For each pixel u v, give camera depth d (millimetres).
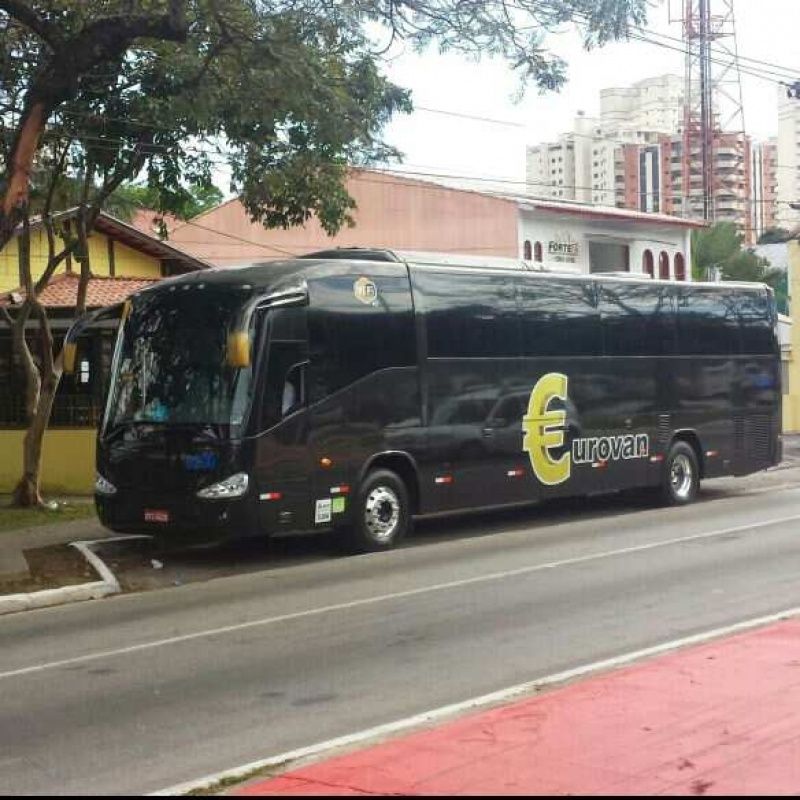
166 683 8578
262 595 12539
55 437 22797
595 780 5660
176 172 18203
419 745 6422
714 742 6223
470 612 10875
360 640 9812
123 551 15891
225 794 5938
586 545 15453
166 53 17000
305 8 15641
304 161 17812
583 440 18688
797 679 7586
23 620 11930
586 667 8484
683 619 10211
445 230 38000
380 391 15641
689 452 20688
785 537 15578
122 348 15398
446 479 16531
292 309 14672
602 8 14547
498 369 17312
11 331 21750
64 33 16328
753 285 22297
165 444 14555
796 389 38500
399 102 17859
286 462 14516
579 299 18750
